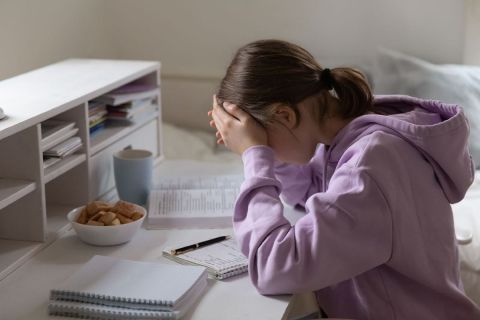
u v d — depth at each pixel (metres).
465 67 2.36
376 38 2.55
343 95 1.22
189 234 1.39
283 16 2.60
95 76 1.68
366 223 1.09
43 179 1.31
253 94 1.21
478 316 1.20
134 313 1.04
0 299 1.12
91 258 1.27
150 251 1.31
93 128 1.63
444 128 1.15
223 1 2.62
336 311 1.25
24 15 2.06
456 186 1.20
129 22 2.70
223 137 1.27
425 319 1.18
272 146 1.26
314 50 2.61
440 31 2.50
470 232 1.70
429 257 1.17
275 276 1.10
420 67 2.31
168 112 2.72
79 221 1.35
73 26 2.40
